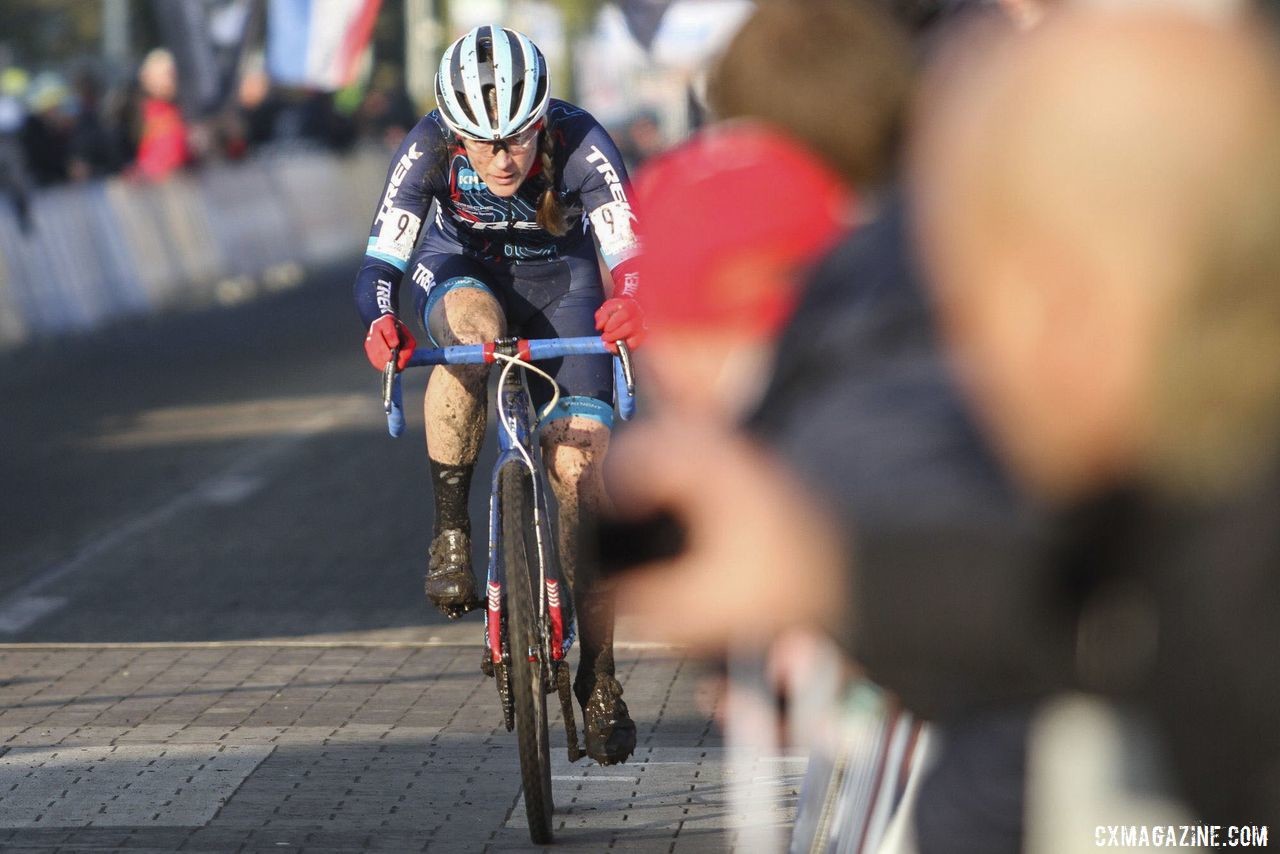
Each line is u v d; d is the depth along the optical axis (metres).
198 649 21.70
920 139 5.26
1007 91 4.71
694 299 5.91
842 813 7.40
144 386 47.88
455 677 20.11
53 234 61.31
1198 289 4.53
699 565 5.25
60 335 59.62
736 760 7.57
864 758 7.23
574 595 15.66
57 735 17.91
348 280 81.94
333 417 41.72
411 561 26.78
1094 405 4.72
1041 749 5.46
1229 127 4.47
